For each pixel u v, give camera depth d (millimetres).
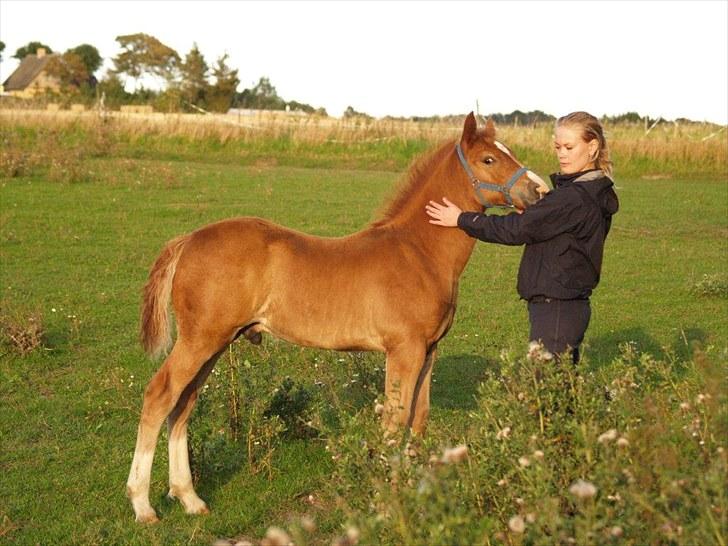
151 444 4703
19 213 13906
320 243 4953
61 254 11336
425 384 5086
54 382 6918
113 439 5871
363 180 20391
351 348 4949
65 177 17609
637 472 3119
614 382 3945
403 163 25156
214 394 5648
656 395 3955
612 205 4711
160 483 5227
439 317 4938
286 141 26562
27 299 9117
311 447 5785
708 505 2893
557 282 4602
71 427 6035
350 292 4816
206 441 5301
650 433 3305
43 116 27125
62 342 7871
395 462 3301
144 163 21688
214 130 26453
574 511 3375
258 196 16859
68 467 5398
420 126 28125
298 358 7352
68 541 4480
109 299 9359
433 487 2947
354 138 26906
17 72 74188
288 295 4824
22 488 5086
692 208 17000
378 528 3143
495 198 5043
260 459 5484
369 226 5184
